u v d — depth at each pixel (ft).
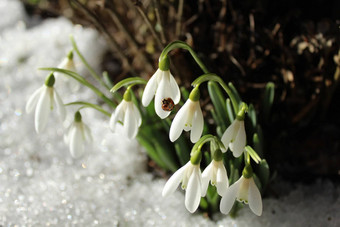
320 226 1.61
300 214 1.64
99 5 1.70
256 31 1.72
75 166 1.81
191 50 1.42
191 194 1.36
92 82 2.02
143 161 1.82
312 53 1.68
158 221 1.66
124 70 1.98
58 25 2.19
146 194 1.73
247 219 1.63
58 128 1.92
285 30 1.72
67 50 2.08
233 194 1.38
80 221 1.65
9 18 2.31
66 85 1.98
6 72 2.06
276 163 1.74
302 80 1.73
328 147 1.74
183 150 1.62
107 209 1.69
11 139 1.88
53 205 1.68
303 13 1.71
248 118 1.56
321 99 1.72
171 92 1.38
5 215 1.65
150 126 1.65
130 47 1.95
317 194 1.70
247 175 1.37
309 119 1.76
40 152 1.86
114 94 1.64
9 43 2.18
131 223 1.66
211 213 1.67
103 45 2.10
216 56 1.77
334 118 1.77
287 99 1.74
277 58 1.72
